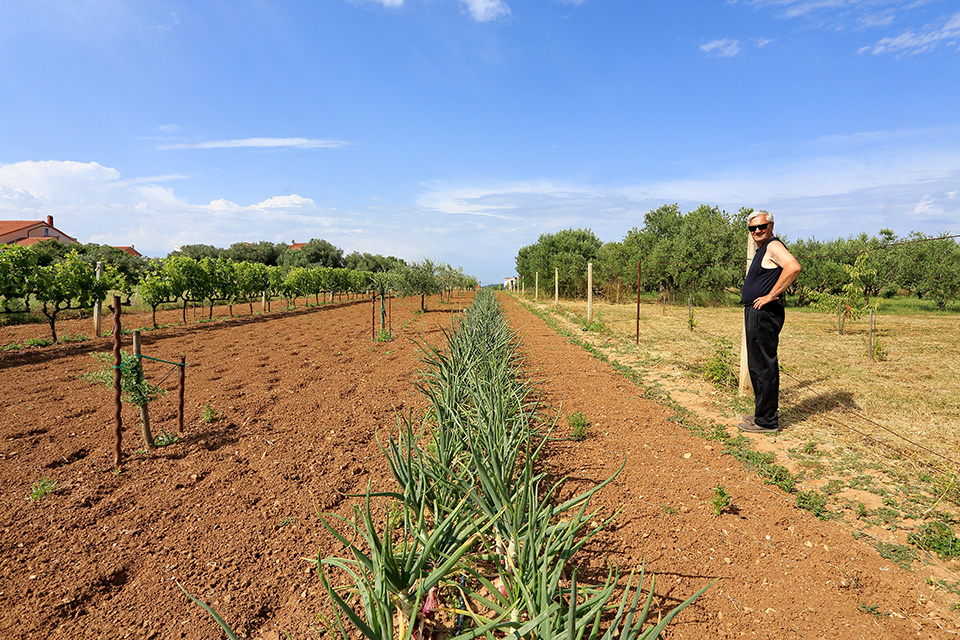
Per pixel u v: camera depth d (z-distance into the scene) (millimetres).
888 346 10133
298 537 3168
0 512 3436
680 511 3418
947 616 2395
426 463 3178
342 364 8781
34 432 5051
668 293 25250
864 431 5059
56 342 11172
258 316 18344
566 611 2000
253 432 5082
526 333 13258
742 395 6520
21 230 57406
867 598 2533
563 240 35938
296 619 2451
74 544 3062
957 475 3930
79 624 2402
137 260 36031
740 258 23094
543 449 4582
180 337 12328
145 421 4555
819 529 3213
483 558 2584
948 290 18938
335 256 67312
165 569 2832
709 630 2279
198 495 3736
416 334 12953
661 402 6273
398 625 2232
